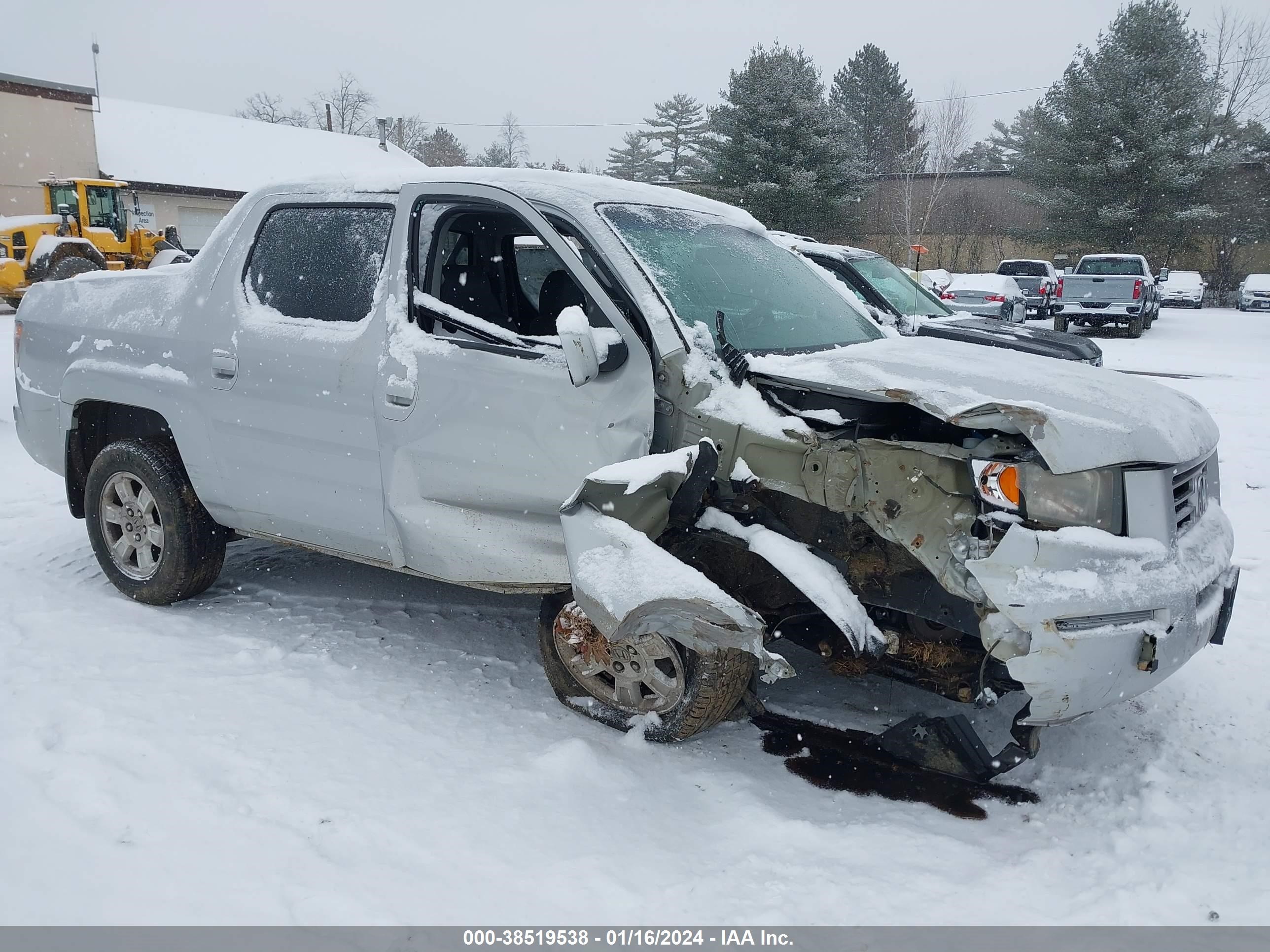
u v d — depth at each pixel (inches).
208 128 1544.0
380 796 121.0
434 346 145.6
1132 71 1408.7
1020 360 142.8
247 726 136.5
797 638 138.8
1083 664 111.7
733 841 117.0
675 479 123.8
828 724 148.7
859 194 1423.5
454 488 143.9
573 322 123.6
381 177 160.7
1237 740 142.5
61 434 193.3
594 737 140.3
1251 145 1626.5
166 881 103.0
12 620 173.5
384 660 163.3
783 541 126.3
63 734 131.6
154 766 124.3
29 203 1227.2
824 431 128.9
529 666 164.9
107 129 1422.2
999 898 106.5
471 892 104.3
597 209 148.1
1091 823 122.3
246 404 162.6
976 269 1638.8
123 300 186.1
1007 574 111.7
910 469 119.1
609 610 121.0
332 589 197.8
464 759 131.6
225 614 181.9
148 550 184.2
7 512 248.4
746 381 133.2
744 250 170.6
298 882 104.0
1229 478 305.7
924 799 128.5
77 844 108.1
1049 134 1485.0
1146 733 144.0
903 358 138.2
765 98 1365.7
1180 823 120.3
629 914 102.1
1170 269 1544.0
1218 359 717.9
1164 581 116.6
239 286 168.7
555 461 135.3
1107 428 116.0
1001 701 155.8
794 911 103.8
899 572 124.3
